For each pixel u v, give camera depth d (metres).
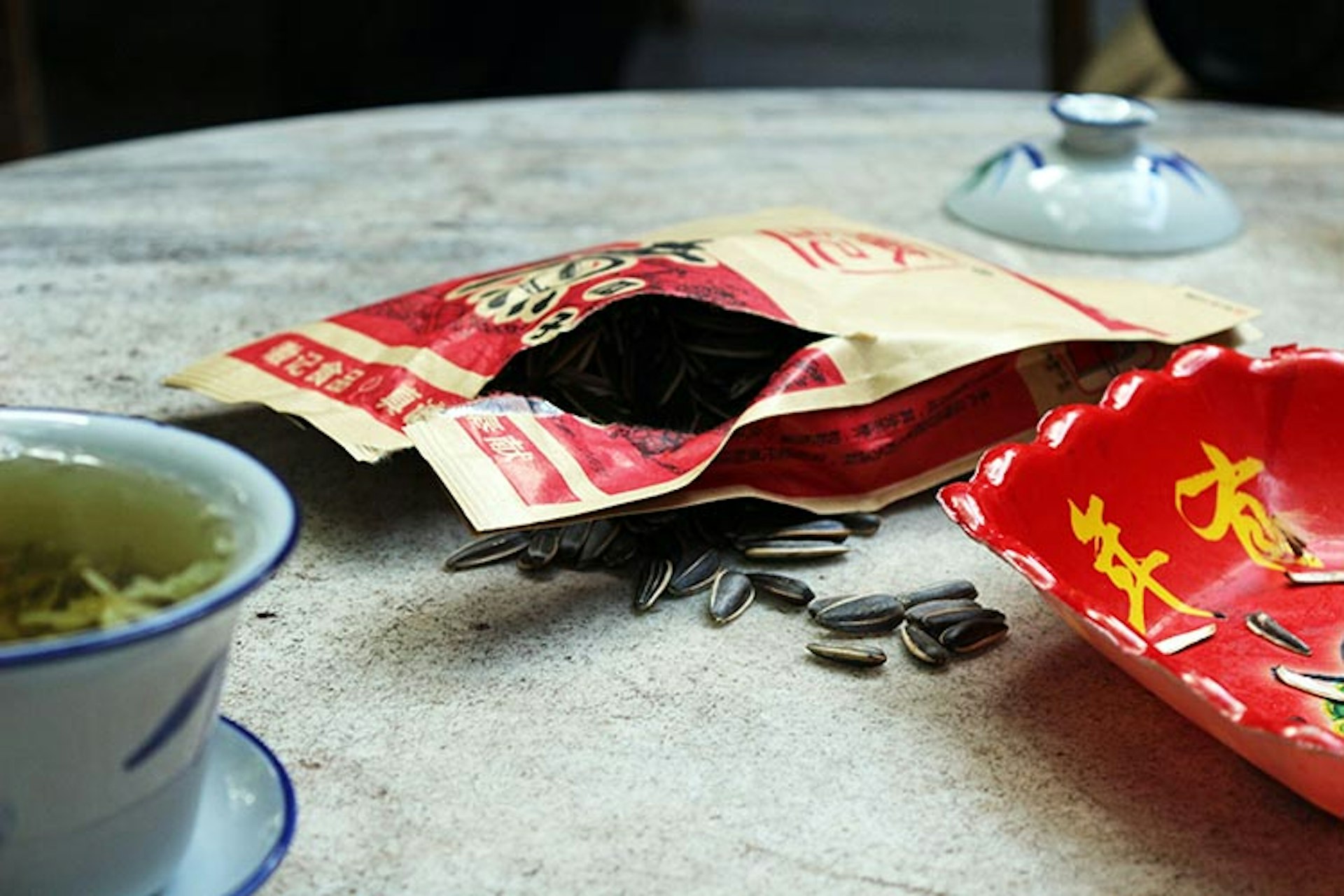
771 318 0.49
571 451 0.46
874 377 0.49
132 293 0.61
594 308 0.48
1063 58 1.36
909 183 0.75
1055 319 0.51
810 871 0.37
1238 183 0.76
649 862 0.37
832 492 0.49
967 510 0.41
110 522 0.34
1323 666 0.43
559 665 0.43
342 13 1.29
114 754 0.33
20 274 0.62
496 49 1.32
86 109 1.69
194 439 0.35
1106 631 0.38
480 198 0.71
